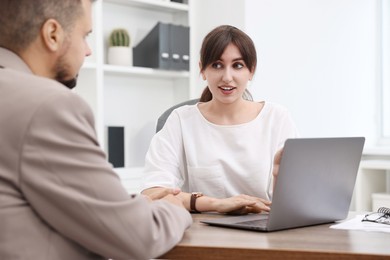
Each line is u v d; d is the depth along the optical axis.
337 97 3.63
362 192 3.26
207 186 1.87
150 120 3.40
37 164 0.86
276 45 3.28
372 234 1.21
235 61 1.79
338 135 3.63
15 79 0.91
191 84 3.35
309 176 1.26
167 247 1.02
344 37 3.67
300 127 3.43
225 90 1.81
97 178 0.90
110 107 3.21
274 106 1.95
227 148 1.89
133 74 3.22
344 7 3.66
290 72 3.37
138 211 0.94
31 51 0.97
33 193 0.87
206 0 3.32
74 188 0.88
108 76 3.20
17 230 0.87
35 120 0.87
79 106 0.91
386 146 3.75
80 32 1.00
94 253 0.97
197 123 1.93
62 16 0.97
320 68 3.54
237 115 1.91
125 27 3.27
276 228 1.24
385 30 3.77
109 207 0.90
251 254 1.04
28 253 0.88
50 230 0.90
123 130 3.08
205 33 3.32
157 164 1.87
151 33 3.16
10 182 0.87
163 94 3.46
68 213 0.88
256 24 3.16
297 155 1.20
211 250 1.06
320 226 1.32
